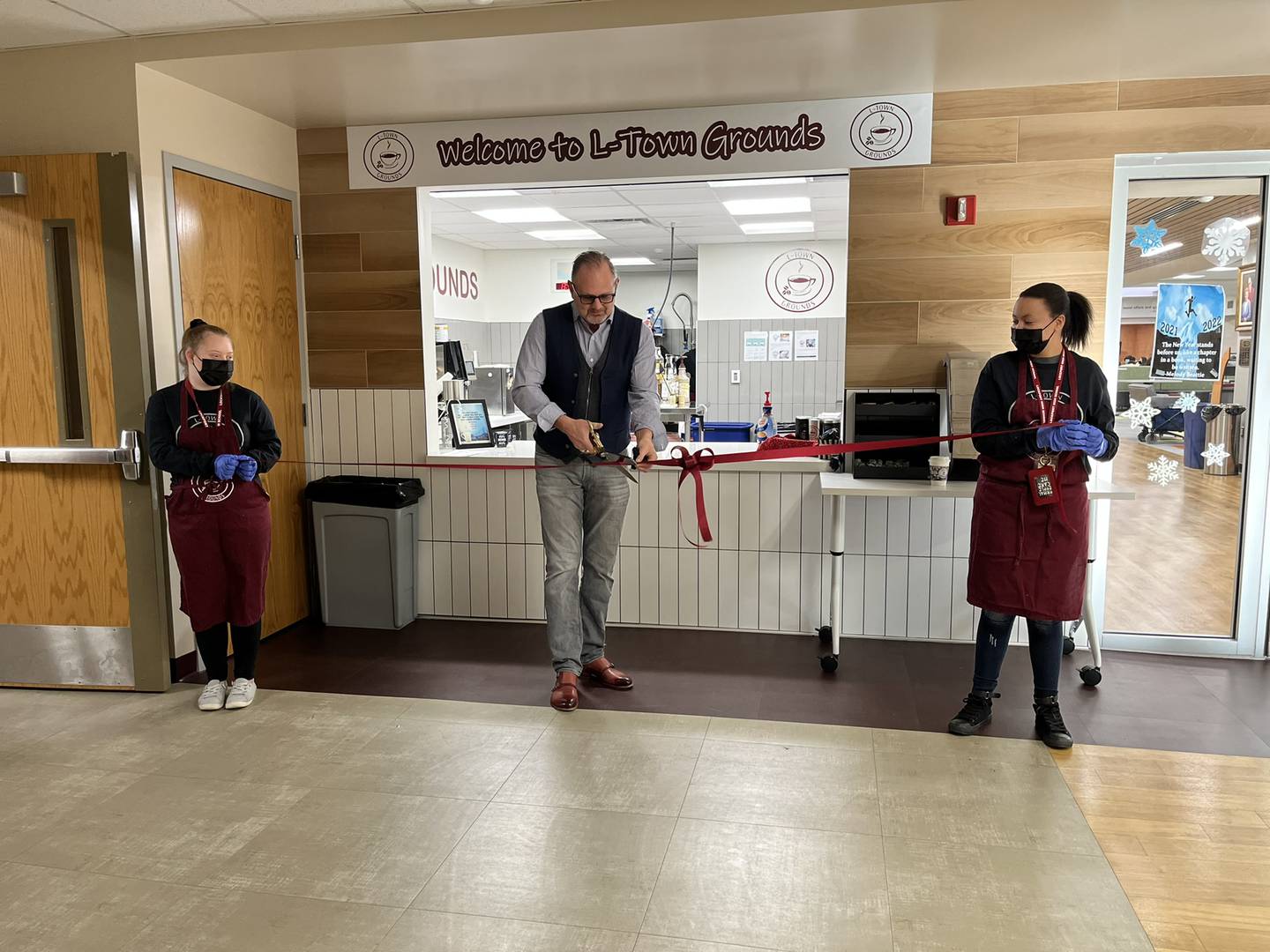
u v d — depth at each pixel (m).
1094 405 2.94
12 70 3.54
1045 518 2.94
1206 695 3.53
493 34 3.20
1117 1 2.89
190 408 3.21
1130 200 3.89
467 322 9.05
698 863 2.37
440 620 4.65
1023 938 2.06
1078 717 3.31
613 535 3.54
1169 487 3.99
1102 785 2.78
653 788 2.77
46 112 3.53
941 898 2.21
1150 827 2.54
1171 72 3.66
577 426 3.23
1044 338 2.89
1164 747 3.05
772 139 4.04
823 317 8.57
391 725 3.27
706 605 4.42
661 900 2.21
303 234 4.52
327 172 4.45
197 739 3.16
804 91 3.87
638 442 3.36
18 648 3.65
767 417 6.20
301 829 2.55
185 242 3.70
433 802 2.70
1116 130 3.81
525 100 3.98
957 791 2.74
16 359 3.45
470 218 6.98
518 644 4.22
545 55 3.39
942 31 3.17
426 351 4.54
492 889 2.26
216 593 3.32
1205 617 4.04
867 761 2.95
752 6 3.03
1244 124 3.73
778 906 2.18
